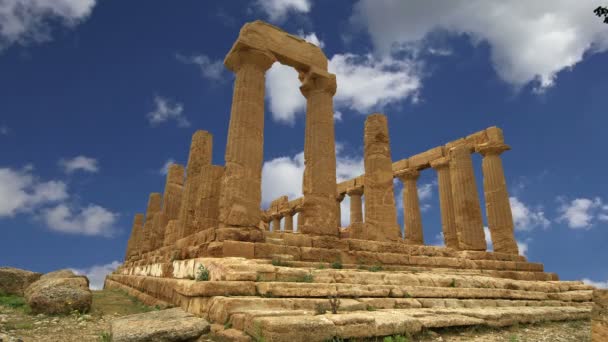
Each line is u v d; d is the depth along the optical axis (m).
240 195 13.11
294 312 6.65
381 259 14.36
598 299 6.10
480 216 20.42
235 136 13.79
